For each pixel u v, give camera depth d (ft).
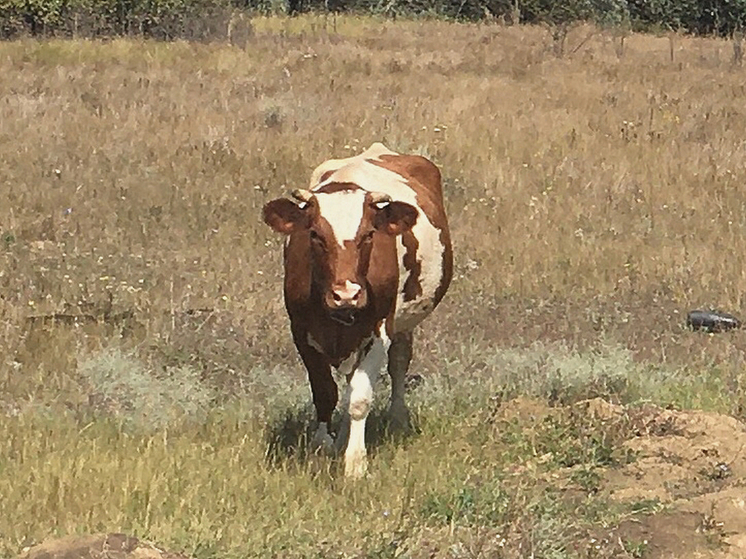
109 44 83.82
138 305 36.11
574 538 20.34
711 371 31.58
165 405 28.71
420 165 28.76
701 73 83.51
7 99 62.03
